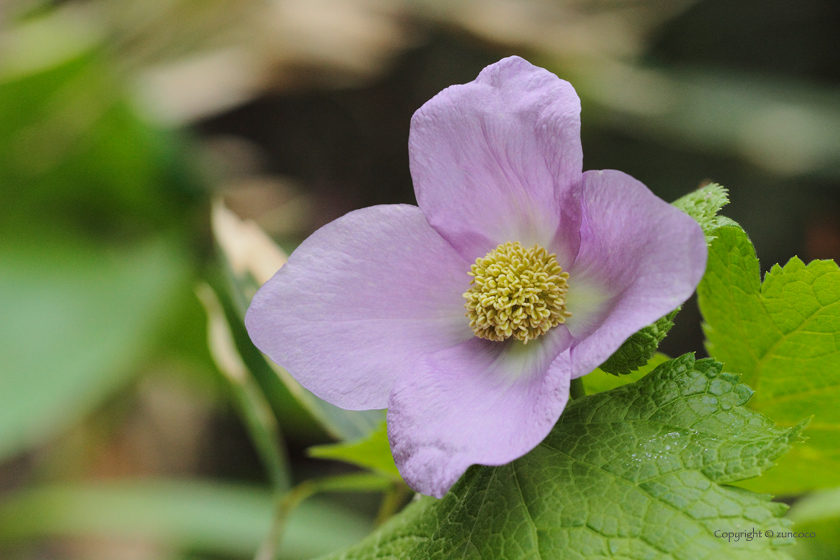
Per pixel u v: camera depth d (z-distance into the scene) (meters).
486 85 0.39
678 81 1.33
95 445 0.99
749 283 0.39
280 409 0.78
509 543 0.37
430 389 0.38
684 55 1.47
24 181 0.84
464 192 0.40
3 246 0.84
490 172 0.39
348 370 0.39
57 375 0.75
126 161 0.85
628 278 0.37
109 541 0.97
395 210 0.40
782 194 1.35
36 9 0.97
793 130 1.28
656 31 1.45
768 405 0.41
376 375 0.39
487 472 0.38
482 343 0.40
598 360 0.36
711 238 0.38
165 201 0.88
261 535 0.75
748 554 0.36
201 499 0.78
